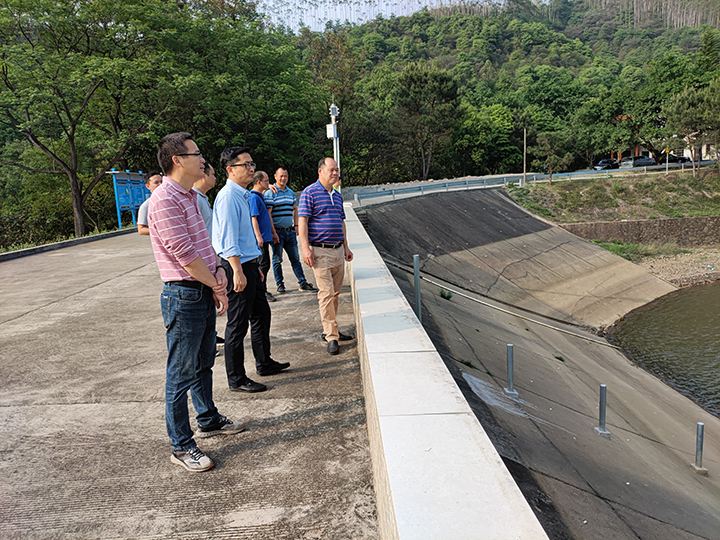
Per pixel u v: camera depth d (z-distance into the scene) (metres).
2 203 32.72
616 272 27.42
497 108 67.56
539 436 6.49
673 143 42.47
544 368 11.55
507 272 23.30
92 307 6.86
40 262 11.23
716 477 7.97
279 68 33.97
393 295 4.48
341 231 4.75
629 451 7.70
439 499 1.52
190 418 3.42
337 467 2.74
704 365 16.33
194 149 2.58
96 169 28.42
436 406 2.22
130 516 2.36
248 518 2.33
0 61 19.92
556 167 52.91
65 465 2.82
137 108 24.86
